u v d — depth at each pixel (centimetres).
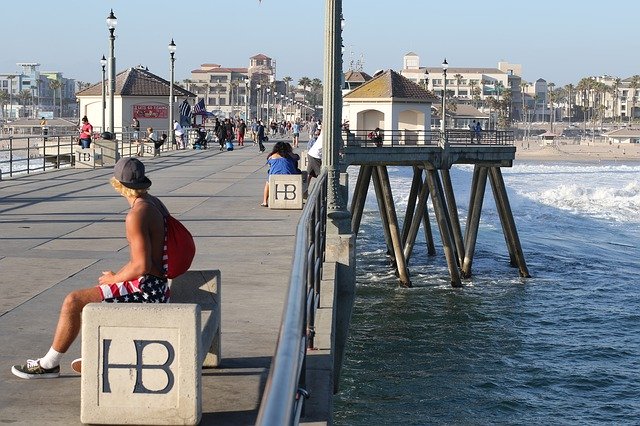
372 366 2144
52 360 633
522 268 3516
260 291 1001
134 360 514
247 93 12219
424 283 3284
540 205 6512
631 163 14550
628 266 3784
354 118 5612
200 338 521
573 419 1820
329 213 1184
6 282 1041
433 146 3803
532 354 2288
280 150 1989
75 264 1184
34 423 539
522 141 19012
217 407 575
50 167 3775
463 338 2439
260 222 1702
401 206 5625
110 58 3903
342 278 1156
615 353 2305
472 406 1880
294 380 271
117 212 1864
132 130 5759
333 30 1193
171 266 593
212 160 4091
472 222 3600
